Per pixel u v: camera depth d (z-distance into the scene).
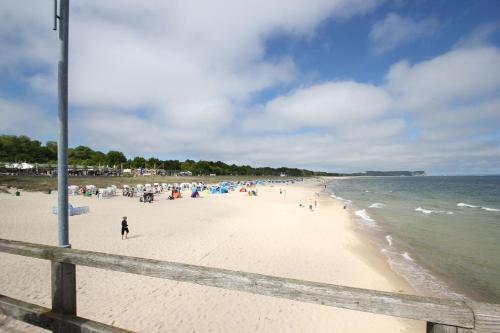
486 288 11.54
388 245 18.30
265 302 8.69
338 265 13.20
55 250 2.25
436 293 11.00
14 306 2.40
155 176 94.19
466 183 142.38
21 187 42.06
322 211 34.00
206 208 29.75
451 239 20.16
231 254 13.35
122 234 15.20
